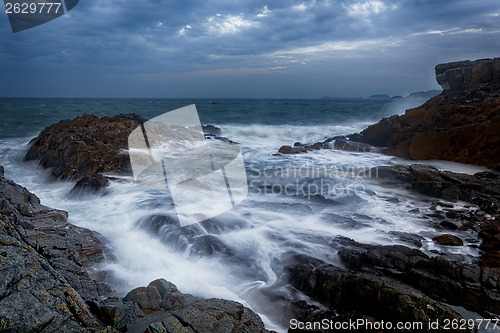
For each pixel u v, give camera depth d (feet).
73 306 10.73
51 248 16.43
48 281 11.19
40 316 9.81
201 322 11.51
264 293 15.81
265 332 11.55
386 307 13.60
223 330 11.17
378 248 18.08
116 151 37.99
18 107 184.75
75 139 40.60
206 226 20.85
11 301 10.02
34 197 24.73
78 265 16.08
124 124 46.85
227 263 17.97
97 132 43.80
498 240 18.93
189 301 13.76
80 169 34.96
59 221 20.59
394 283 14.71
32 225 18.47
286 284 16.42
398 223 23.79
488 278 14.88
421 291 15.16
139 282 16.35
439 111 51.37
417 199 29.60
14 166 42.42
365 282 14.51
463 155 42.63
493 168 38.86
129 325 11.91
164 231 20.49
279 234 20.85
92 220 22.81
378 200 29.14
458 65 70.13
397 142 51.29
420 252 17.79
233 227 21.61
